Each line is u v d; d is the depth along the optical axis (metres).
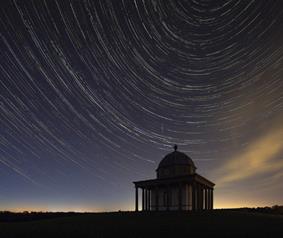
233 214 47.28
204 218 43.59
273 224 39.84
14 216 54.03
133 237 34.97
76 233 37.62
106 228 39.62
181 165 59.31
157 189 58.00
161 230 37.47
